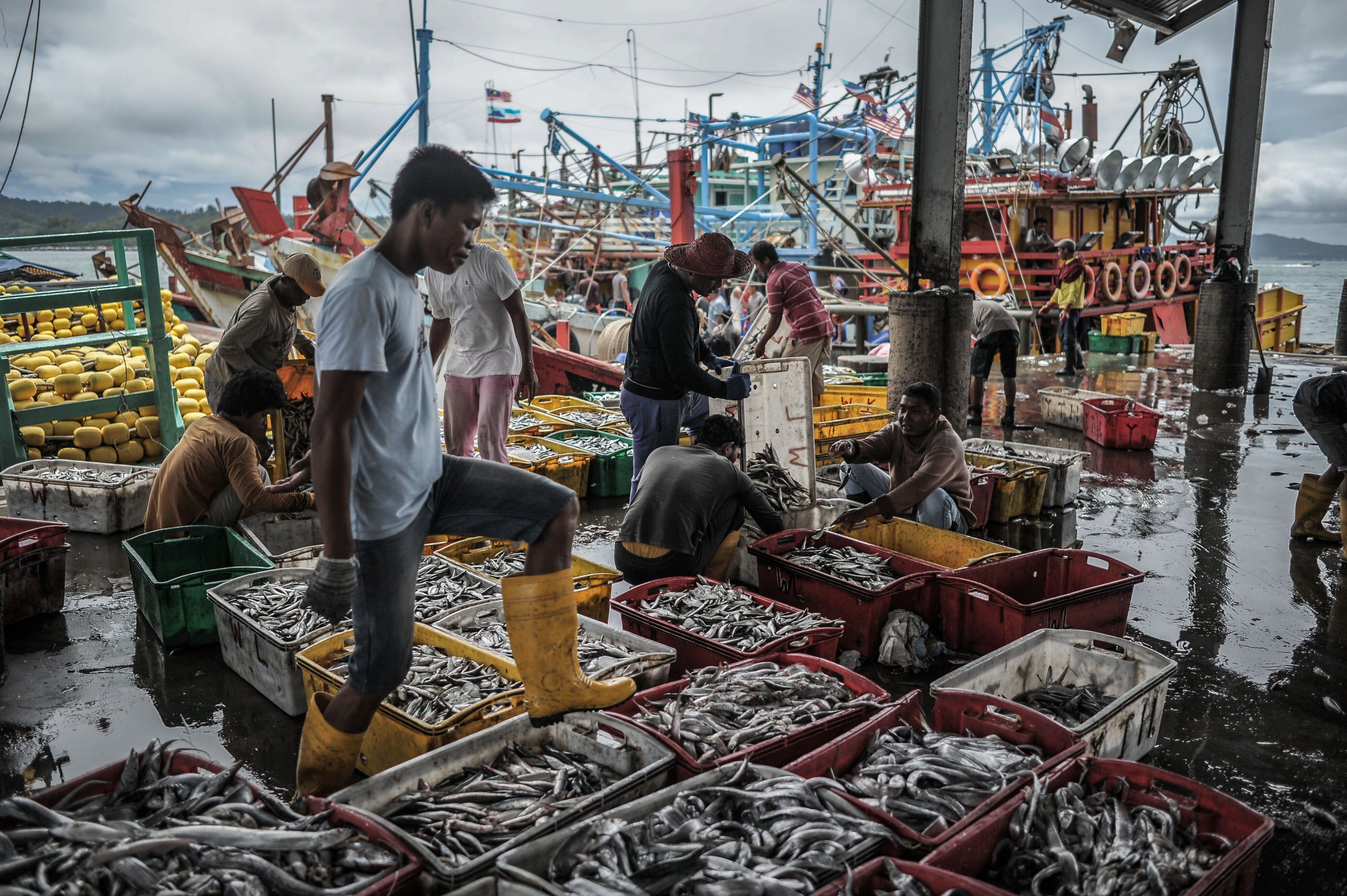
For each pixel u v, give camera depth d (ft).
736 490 16.17
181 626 14.64
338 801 8.39
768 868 7.67
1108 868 8.02
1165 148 80.33
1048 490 23.82
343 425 7.57
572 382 39.24
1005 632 14.10
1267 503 24.50
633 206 100.83
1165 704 13.26
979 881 7.51
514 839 7.98
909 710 10.84
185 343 32.37
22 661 14.35
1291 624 16.37
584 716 10.20
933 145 22.94
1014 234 64.08
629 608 13.70
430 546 17.35
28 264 53.21
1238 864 7.95
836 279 80.59
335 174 48.52
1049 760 9.47
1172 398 41.19
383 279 7.72
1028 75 98.84
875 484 20.44
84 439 24.77
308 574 14.51
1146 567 19.43
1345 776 11.48
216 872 7.21
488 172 82.69
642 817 8.29
